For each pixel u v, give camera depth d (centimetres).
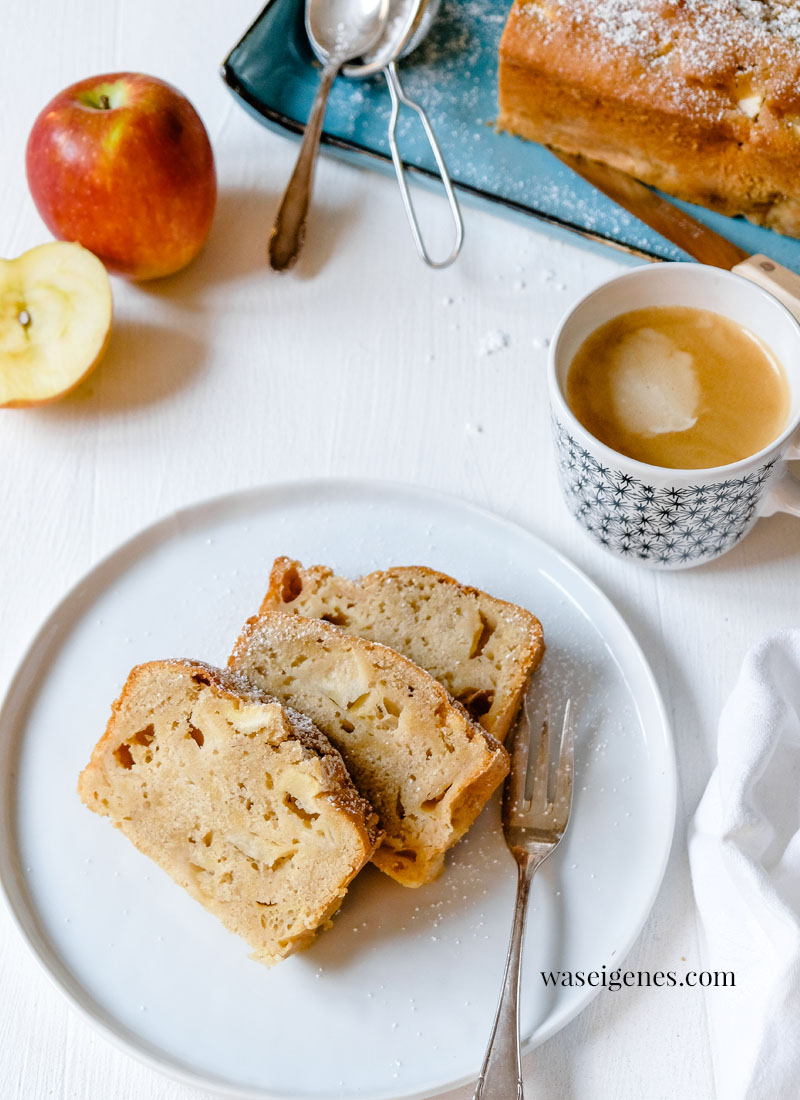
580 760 52
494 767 49
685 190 63
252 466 59
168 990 49
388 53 65
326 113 65
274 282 63
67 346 59
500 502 58
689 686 54
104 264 62
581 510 55
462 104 66
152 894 50
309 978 49
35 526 58
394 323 62
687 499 51
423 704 50
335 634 52
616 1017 49
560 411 51
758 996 47
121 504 58
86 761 53
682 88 60
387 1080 47
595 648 54
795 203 61
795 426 50
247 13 69
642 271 53
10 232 64
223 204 64
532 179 64
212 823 50
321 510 57
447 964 49
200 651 55
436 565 56
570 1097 48
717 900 49
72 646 55
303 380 61
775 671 51
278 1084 47
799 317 54
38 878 51
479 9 68
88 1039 49
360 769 51
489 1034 48
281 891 49
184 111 60
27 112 67
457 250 61
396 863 49
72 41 69
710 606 56
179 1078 47
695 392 53
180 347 62
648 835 51
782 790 51
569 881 50
